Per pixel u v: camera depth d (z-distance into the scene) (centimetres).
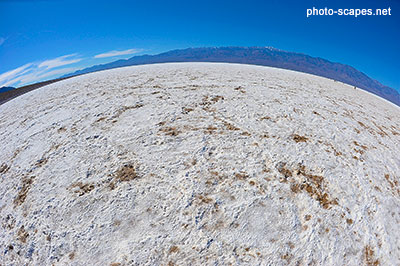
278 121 860
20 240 454
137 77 1662
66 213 477
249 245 415
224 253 400
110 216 460
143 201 487
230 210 471
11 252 443
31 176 602
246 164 600
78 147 686
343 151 717
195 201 486
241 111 923
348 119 1019
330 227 458
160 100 1027
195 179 541
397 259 424
